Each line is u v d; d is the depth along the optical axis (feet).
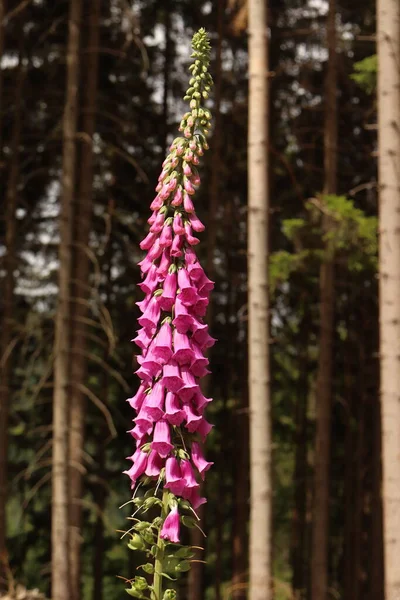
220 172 73.72
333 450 85.10
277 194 72.23
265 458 35.76
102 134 64.95
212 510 88.43
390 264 32.27
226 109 75.15
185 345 12.70
